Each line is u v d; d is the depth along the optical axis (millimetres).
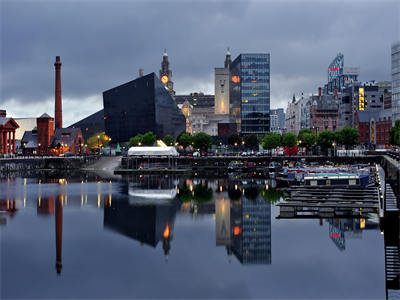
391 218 58656
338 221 65938
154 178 147625
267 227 62438
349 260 46656
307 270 43812
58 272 42875
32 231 59562
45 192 103562
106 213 73875
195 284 40062
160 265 45188
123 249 51094
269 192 103812
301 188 97375
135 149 174375
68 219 68250
